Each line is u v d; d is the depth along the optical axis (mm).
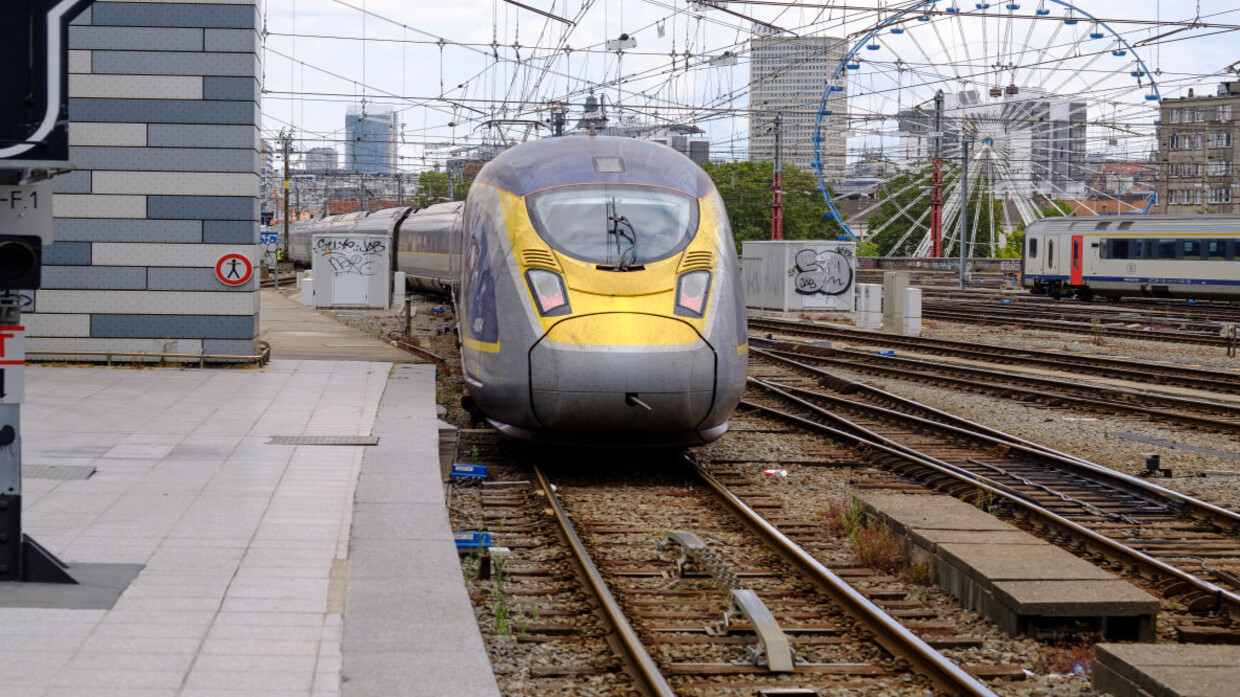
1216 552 9562
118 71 17312
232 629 6227
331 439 12078
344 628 6297
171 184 17547
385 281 38156
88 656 5738
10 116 6527
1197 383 20438
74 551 7668
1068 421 16875
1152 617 7266
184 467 10484
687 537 8648
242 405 14422
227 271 17766
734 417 16766
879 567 8844
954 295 50031
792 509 10953
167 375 17016
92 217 17516
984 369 22984
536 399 11477
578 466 12641
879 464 13086
